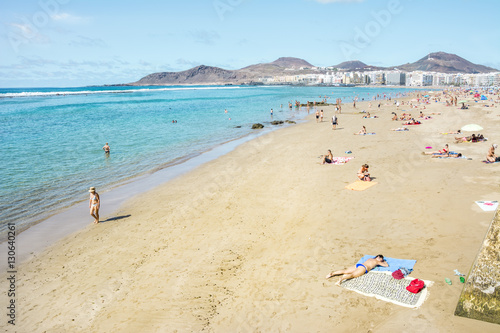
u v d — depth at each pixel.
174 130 42.75
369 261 9.34
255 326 7.69
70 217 15.41
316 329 7.38
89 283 10.00
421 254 9.88
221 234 12.81
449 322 7.11
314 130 39.66
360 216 13.10
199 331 7.70
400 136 31.36
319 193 16.28
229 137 37.09
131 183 20.47
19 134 39.44
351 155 24.33
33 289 9.81
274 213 14.44
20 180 21.00
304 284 9.08
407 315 7.42
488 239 7.21
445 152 21.80
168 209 15.88
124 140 35.47
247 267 10.32
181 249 11.81
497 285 6.89
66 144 33.16
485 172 17.25
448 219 11.93
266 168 22.28
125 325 8.05
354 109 69.44
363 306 7.91
